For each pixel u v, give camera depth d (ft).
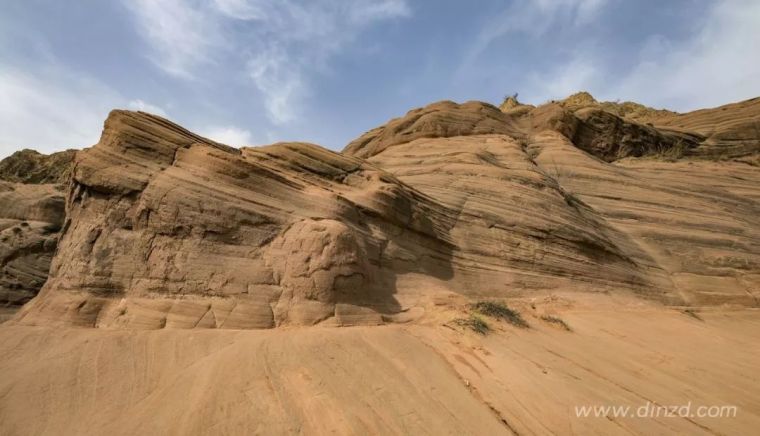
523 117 88.89
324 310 25.35
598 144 87.51
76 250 26.23
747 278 52.31
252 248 27.35
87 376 18.10
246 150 36.73
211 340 21.45
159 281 24.98
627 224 58.95
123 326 23.11
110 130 29.50
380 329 25.02
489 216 45.44
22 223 45.37
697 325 39.52
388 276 32.50
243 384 17.42
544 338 29.60
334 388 17.99
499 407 19.06
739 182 73.20
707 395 23.30
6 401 16.49
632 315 39.86
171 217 26.58
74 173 30.04
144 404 16.49
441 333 26.96
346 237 27.91
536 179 53.31
